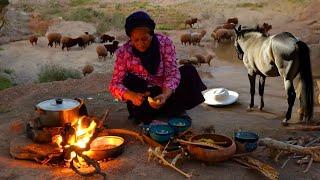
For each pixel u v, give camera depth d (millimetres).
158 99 4137
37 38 13727
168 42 4387
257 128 4777
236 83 7207
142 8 18906
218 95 5645
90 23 16438
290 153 4035
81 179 3578
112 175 3635
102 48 11531
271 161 3943
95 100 5727
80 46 12992
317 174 3736
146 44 4219
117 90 4320
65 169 3773
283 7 17734
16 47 13141
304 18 15875
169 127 4117
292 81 4805
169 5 19578
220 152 3689
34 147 4023
